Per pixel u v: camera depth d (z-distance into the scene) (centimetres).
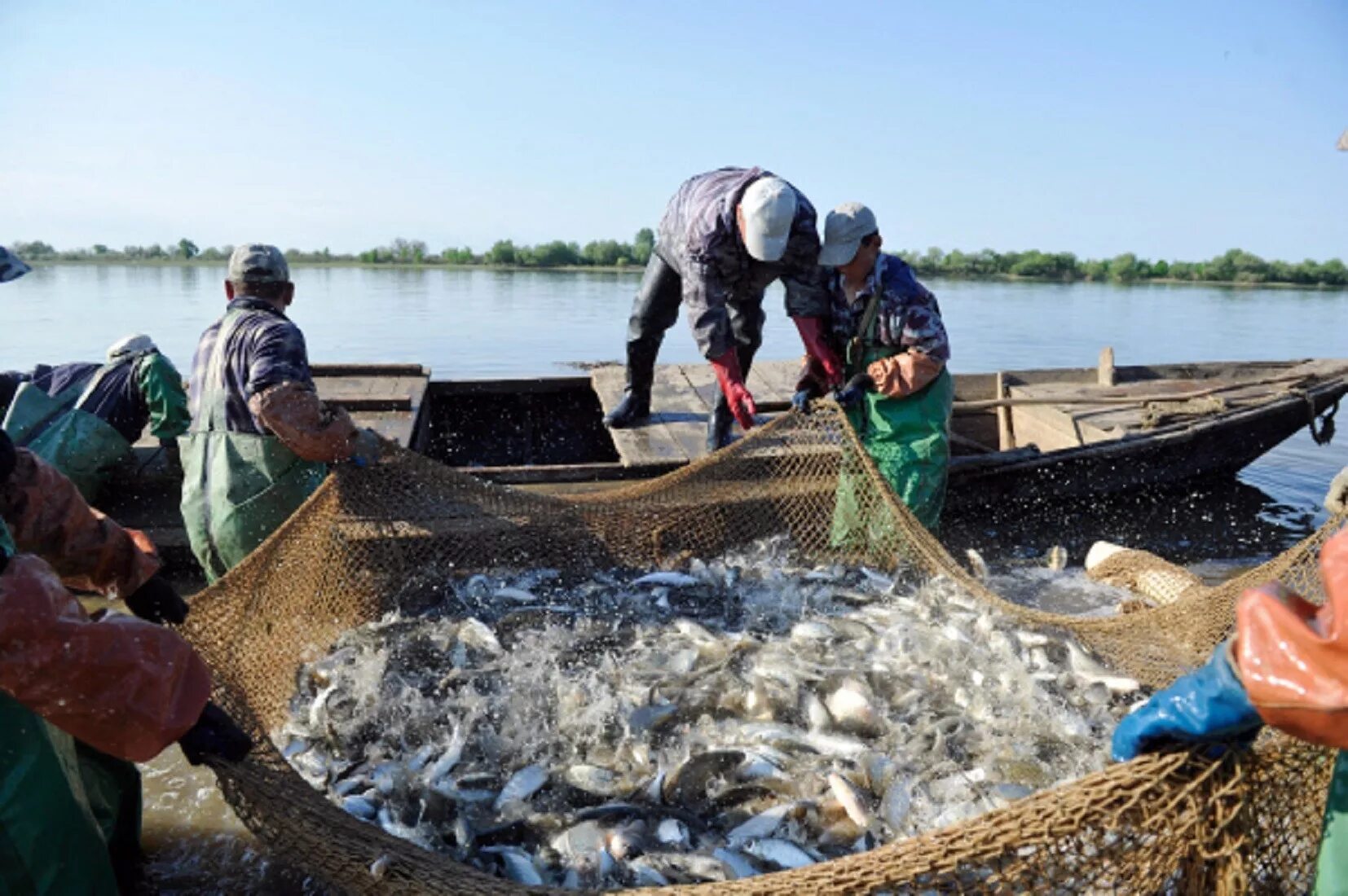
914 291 611
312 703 470
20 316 2584
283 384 504
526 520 606
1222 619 502
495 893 280
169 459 672
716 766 415
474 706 474
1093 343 2131
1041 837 250
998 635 521
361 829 309
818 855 367
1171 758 243
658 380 966
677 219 676
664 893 272
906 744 441
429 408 938
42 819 277
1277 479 964
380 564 579
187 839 401
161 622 369
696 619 579
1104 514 834
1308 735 213
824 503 648
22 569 264
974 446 874
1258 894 270
